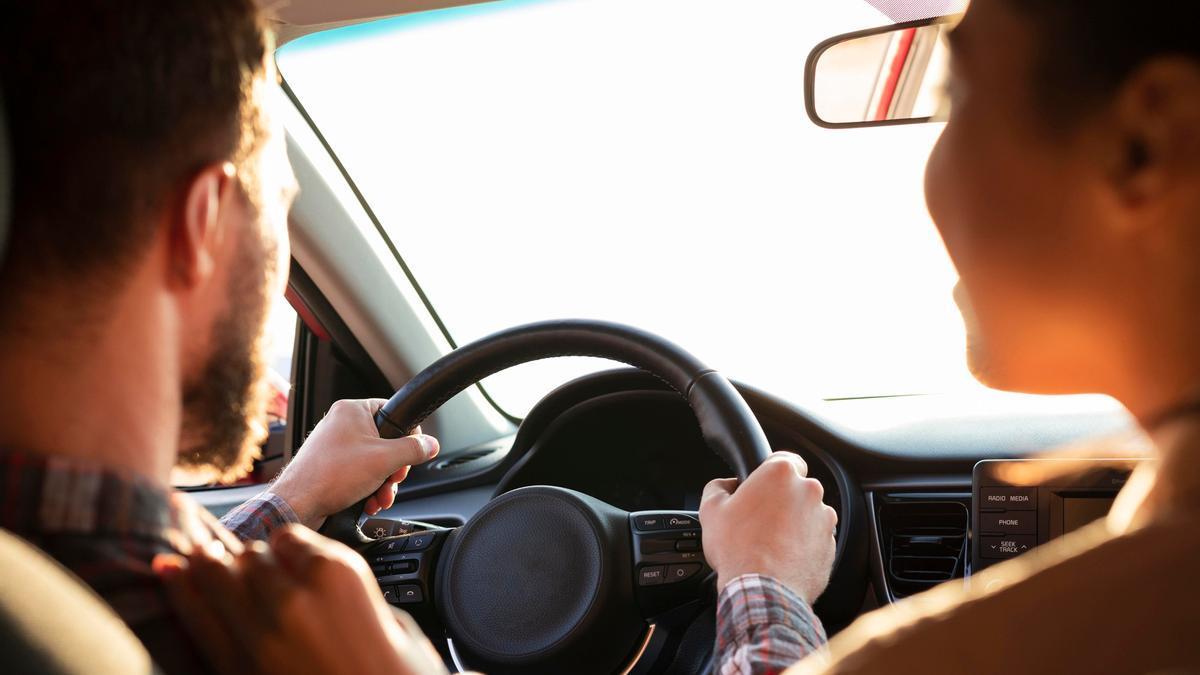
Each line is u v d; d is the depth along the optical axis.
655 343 1.45
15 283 0.68
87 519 0.69
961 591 0.56
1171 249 0.59
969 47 0.68
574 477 2.02
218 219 0.75
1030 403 1.96
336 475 1.36
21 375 0.68
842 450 1.79
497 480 2.07
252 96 0.77
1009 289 0.67
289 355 2.65
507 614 1.40
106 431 0.70
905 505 1.75
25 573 0.61
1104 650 0.48
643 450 1.96
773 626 1.02
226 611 0.71
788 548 1.11
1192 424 0.54
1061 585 0.50
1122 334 0.62
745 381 1.81
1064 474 1.64
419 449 1.41
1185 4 0.57
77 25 0.68
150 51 0.70
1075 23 0.61
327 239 2.48
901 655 0.52
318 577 0.73
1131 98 0.58
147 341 0.71
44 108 0.68
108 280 0.69
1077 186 0.62
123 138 0.69
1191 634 0.47
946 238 0.72
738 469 1.34
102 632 0.62
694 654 1.44
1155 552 0.49
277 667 0.71
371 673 0.71
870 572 1.75
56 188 0.68
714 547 1.13
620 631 1.39
